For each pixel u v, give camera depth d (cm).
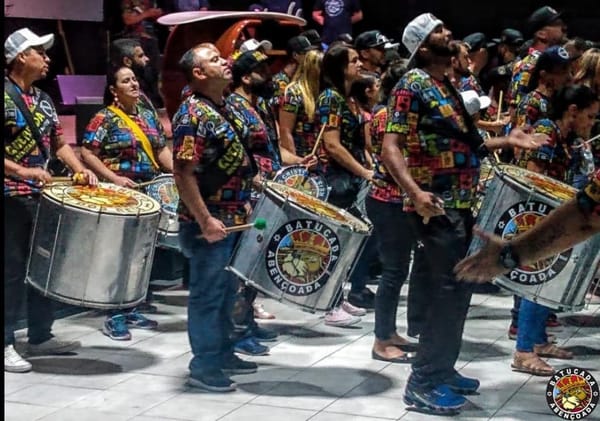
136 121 518
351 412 404
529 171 427
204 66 404
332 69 513
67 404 411
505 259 214
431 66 380
